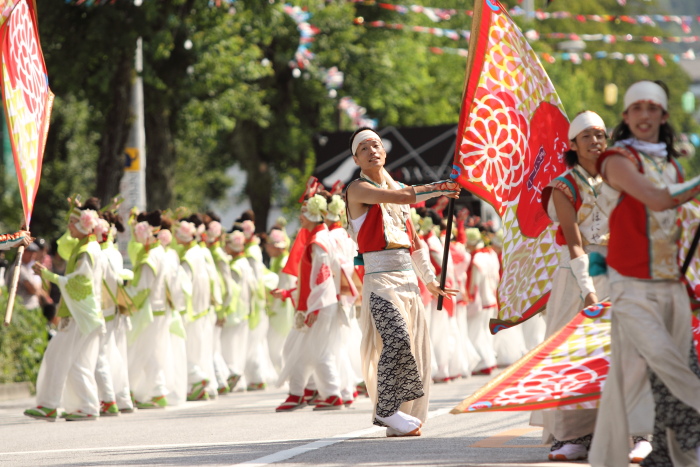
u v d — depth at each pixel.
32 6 19.70
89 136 73.75
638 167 13.20
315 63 69.06
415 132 53.94
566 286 16.05
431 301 36.16
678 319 13.30
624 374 13.47
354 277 28.17
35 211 70.00
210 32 51.16
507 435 19.62
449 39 92.75
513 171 18.23
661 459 13.55
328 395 26.98
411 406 19.77
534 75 18.56
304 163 78.75
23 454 19.39
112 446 20.17
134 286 30.36
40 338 37.28
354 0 68.19
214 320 34.28
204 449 18.91
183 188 95.19
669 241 13.28
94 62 48.91
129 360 30.25
